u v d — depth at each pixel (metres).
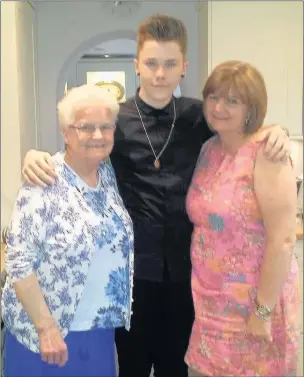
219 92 1.36
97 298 1.36
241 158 1.38
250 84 1.34
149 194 1.57
